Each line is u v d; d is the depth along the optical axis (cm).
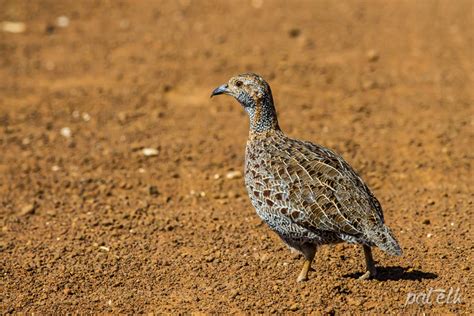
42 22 3597
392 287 1450
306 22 3562
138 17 3688
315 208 1365
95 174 2147
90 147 2344
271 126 1541
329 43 3275
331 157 1443
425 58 3070
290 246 1470
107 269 1602
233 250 1662
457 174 2067
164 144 2353
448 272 1506
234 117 2581
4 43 3319
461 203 1862
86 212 1900
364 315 1368
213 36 3388
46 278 1568
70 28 3534
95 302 1473
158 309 1430
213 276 1550
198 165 2197
